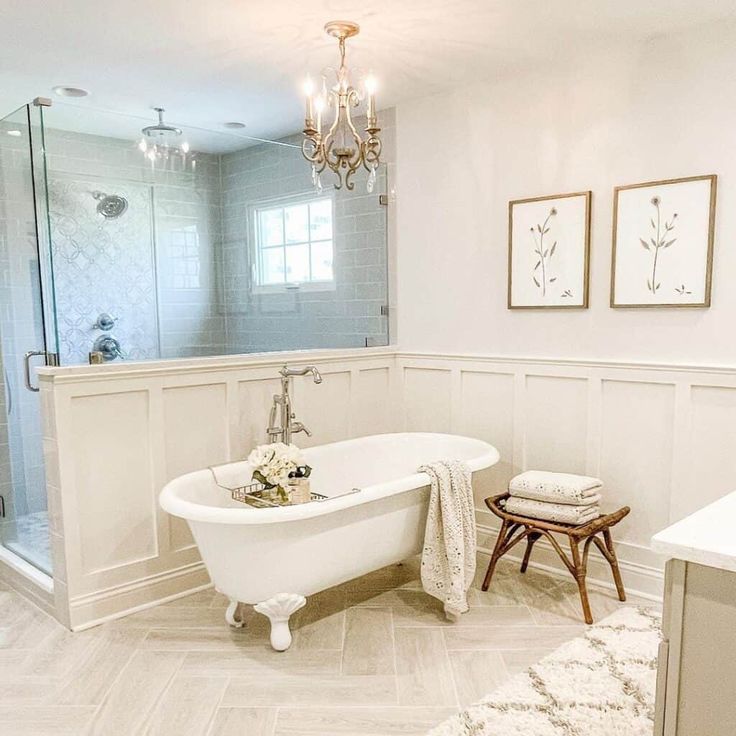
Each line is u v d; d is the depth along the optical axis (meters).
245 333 4.00
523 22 2.65
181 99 3.67
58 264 3.34
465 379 3.68
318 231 4.01
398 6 2.49
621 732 2.02
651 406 2.96
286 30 2.71
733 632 1.17
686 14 2.59
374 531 2.72
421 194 3.79
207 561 2.57
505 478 3.53
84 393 2.69
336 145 4.18
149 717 2.15
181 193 3.86
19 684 2.34
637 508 3.04
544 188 3.24
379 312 4.05
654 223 2.87
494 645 2.59
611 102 2.97
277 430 3.20
